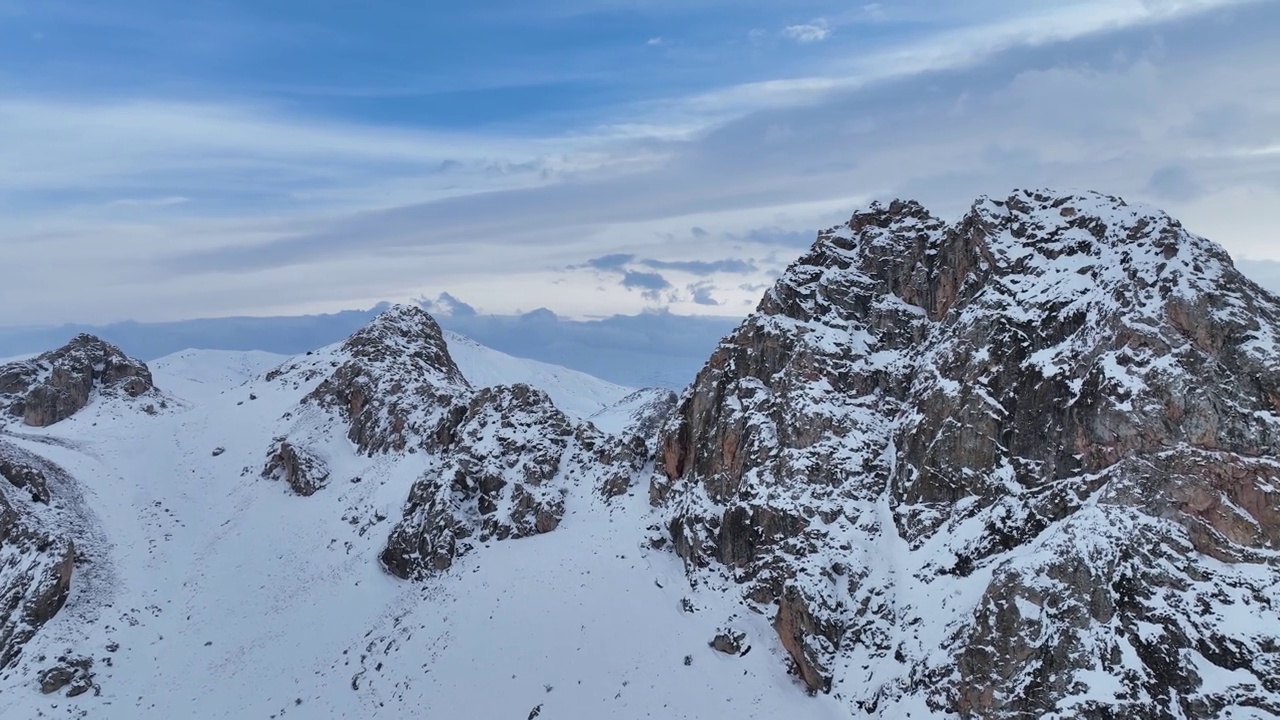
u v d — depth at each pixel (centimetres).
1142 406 5453
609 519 8281
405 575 8506
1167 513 5150
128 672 7881
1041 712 4775
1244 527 5003
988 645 5081
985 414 6228
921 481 6378
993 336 6469
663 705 5991
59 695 7519
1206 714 4509
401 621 7806
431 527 8631
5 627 8100
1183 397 5350
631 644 6600
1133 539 5084
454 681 6769
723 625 6419
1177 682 4631
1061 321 6266
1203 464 5175
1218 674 4606
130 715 7362
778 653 6166
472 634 7225
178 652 8138
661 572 7306
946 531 6125
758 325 7912
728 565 6938
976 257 7175
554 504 8606
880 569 6225
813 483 6781
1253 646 4622
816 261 8206
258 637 8200
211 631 8388
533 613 7244
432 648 7238
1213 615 4769
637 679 6262
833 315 7712
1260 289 5738
